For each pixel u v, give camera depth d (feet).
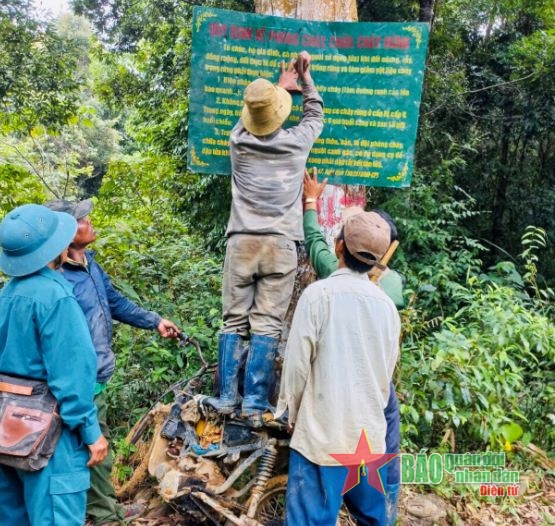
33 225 7.27
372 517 7.84
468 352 13.26
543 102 32.14
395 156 11.30
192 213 29.58
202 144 11.18
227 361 9.68
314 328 7.11
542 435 14.52
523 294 18.81
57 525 7.09
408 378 12.98
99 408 9.27
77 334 7.15
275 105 9.18
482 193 35.55
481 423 12.67
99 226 21.63
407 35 10.97
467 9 32.45
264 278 9.54
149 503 10.40
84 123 31.73
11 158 35.09
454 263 22.11
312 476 7.29
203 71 11.01
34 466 6.86
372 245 7.14
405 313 14.79
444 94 30.25
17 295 7.24
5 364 7.21
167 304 15.98
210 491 9.32
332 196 11.53
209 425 9.98
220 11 10.86
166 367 13.21
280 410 7.47
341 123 11.31
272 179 9.34
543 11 31.91
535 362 15.78
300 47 11.09
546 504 12.15
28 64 28.12
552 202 33.68
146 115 36.88
